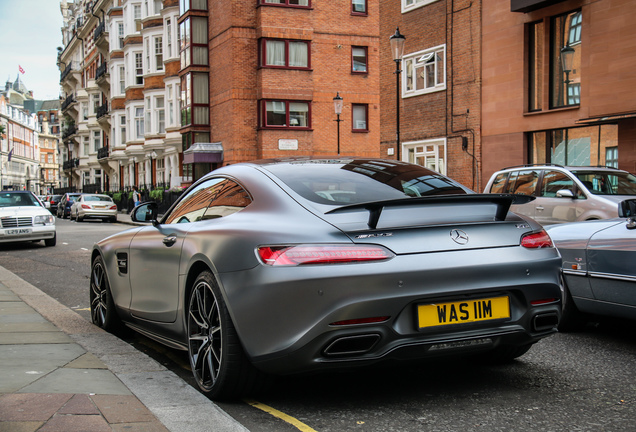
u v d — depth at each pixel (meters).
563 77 16.28
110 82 50.09
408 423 3.28
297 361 3.23
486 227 3.55
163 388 3.76
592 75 15.36
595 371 4.32
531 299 3.55
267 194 3.79
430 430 3.17
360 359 3.22
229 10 30.14
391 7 22.08
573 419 3.32
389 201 3.27
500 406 3.54
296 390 3.89
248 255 3.39
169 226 4.59
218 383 3.57
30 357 4.34
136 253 4.91
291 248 3.25
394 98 22.08
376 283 3.17
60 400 3.34
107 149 53.84
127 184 50.53
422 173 4.28
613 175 10.65
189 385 3.85
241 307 3.38
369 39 32.56
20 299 7.36
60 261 13.33
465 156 19.17
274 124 30.31
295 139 30.67
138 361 4.47
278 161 4.34
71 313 6.64
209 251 3.70
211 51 32.47
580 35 15.76
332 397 3.74
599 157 15.51
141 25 43.84
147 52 41.22
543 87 16.64
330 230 3.29
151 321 4.71
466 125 19.08
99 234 22.22
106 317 5.59
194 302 3.94
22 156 157.75
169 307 4.35
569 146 16.30
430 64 20.53
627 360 4.63
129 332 5.72
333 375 4.23
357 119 32.53
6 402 3.29
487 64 18.33
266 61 30.06
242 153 30.28
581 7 15.53
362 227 3.30
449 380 4.08
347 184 3.88
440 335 3.33
